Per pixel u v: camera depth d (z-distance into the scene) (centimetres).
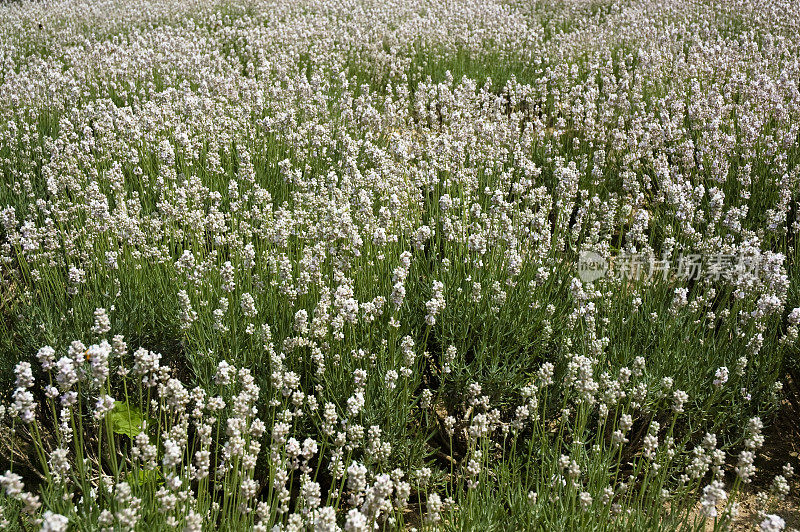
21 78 775
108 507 281
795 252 512
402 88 796
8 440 351
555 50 1009
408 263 365
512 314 425
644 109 751
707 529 342
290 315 392
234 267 441
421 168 563
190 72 851
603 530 296
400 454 353
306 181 588
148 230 490
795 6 1094
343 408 361
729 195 588
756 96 706
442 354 403
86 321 399
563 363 392
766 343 413
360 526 227
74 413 361
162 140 591
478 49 1042
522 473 368
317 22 1123
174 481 253
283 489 271
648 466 309
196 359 372
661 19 1174
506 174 550
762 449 402
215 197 489
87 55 895
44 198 577
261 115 731
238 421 263
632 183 565
